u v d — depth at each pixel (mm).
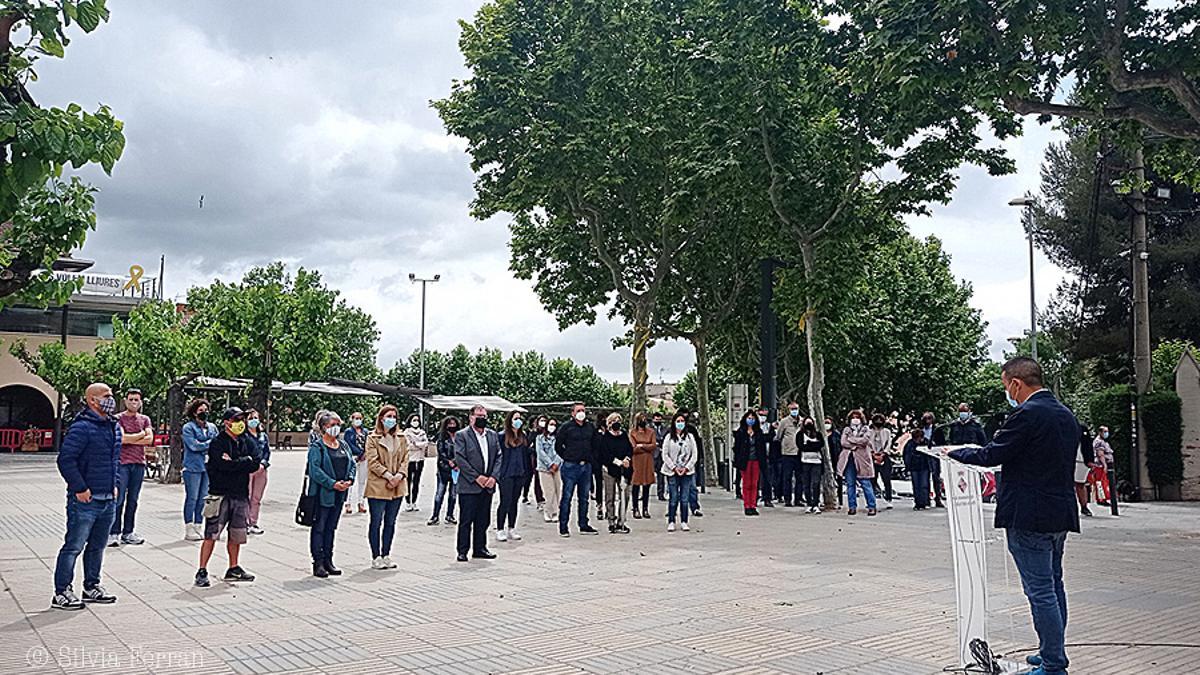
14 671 6969
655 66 25531
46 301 9711
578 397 81375
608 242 30141
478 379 79188
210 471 10984
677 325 33125
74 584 10898
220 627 8578
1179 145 18250
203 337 27266
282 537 15906
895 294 41344
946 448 7035
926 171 21172
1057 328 35875
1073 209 33438
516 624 8727
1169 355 34188
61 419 53344
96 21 6988
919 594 10375
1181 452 25281
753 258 30453
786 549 14453
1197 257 31375
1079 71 15492
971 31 14195
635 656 7500
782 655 7539
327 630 8461
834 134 21266
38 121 6348
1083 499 20547
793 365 39688
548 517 19125
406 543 15406
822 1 20094
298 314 27156
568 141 24797
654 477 19969
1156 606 9688
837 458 23328
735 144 21156
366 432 19734
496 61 25516
